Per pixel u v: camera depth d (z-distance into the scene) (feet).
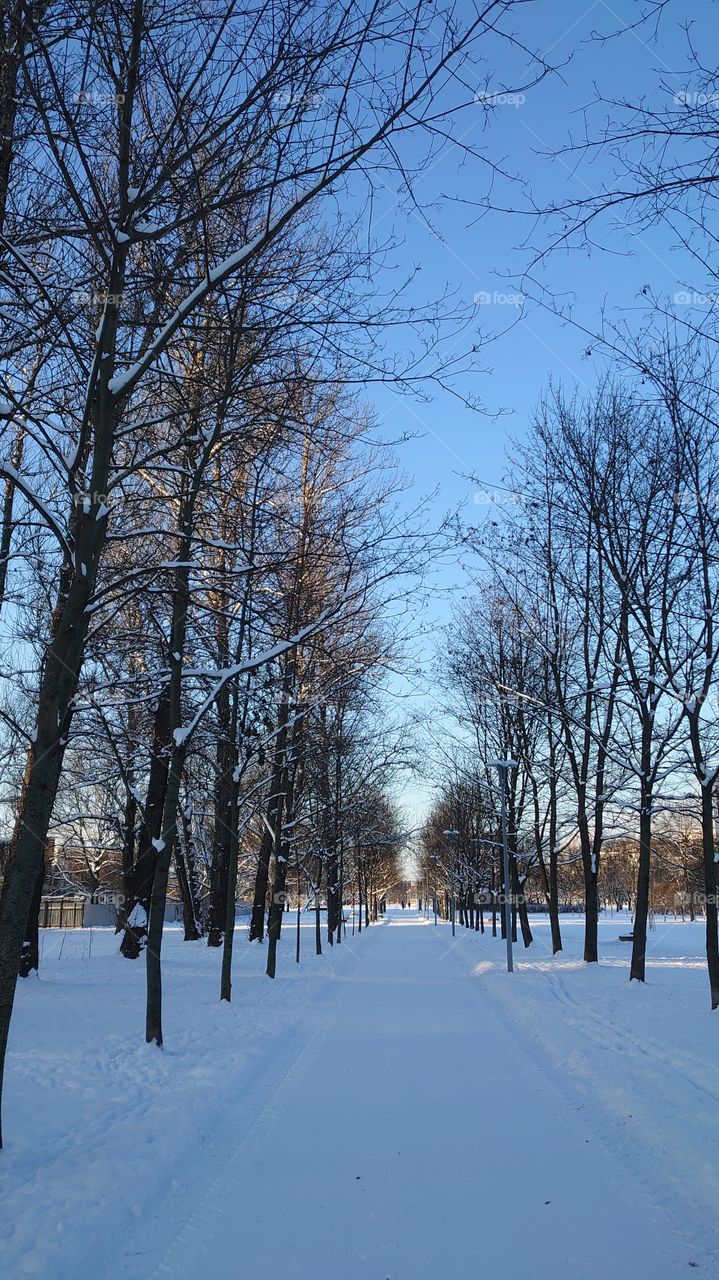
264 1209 20.07
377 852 179.93
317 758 77.77
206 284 24.53
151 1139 23.95
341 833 102.37
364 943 135.33
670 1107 26.96
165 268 25.79
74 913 182.70
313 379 27.48
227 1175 22.48
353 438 30.68
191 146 24.27
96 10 22.84
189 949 96.43
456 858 165.68
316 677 56.65
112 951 100.48
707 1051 34.58
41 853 22.75
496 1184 21.70
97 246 23.77
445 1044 41.73
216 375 31.07
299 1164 23.39
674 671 54.49
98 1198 19.43
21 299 26.63
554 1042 39.91
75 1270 16.29
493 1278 16.48
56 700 23.29
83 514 24.32
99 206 23.80
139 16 22.84
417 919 302.86
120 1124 25.20
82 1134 24.06
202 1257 17.48
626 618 61.77
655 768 62.34
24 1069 31.83
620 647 70.95
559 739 79.25
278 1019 47.32
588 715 76.02
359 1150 24.61
